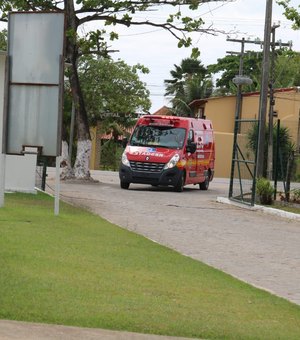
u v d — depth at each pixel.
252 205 26.27
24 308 9.31
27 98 18.66
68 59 34.81
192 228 20.09
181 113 77.06
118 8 33.81
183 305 10.30
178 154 33.34
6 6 33.28
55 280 10.90
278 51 69.44
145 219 21.48
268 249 17.05
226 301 10.89
